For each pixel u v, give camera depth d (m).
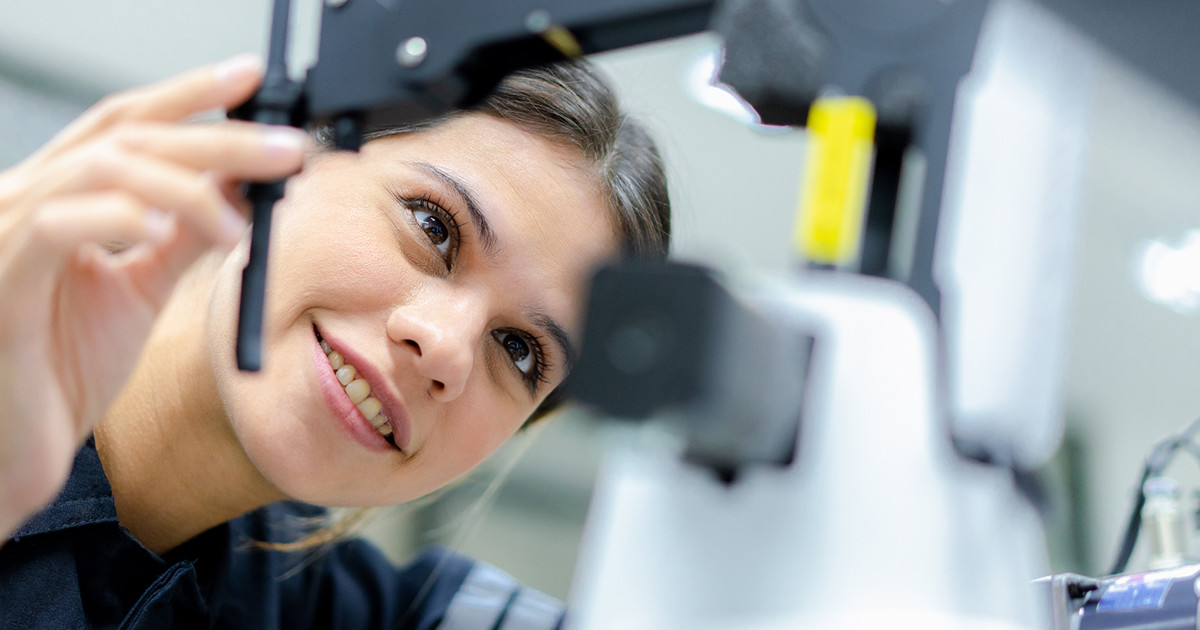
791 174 2.40
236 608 0.97
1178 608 0.49
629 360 0.24
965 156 0.30
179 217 0.46
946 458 0.27
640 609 0.26
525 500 2.57
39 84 1.78
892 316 0.28
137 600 0.78
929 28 0.29
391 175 0.79
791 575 0.25
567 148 0.85
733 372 0.25
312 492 0.80
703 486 0.27
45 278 0.43
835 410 0.27
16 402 0.47
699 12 0.34
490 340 0.85
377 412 0.80
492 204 0.80
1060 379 0.32
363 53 0.41
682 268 0.25
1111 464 2.48
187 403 0.84
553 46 0.37
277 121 0.43
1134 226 2.25
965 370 0.29
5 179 0.45
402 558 1.85
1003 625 0.25
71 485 0.73
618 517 0.28
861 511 0.26
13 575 0.70
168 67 1.90
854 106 0.29
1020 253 0.30
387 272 0.77
